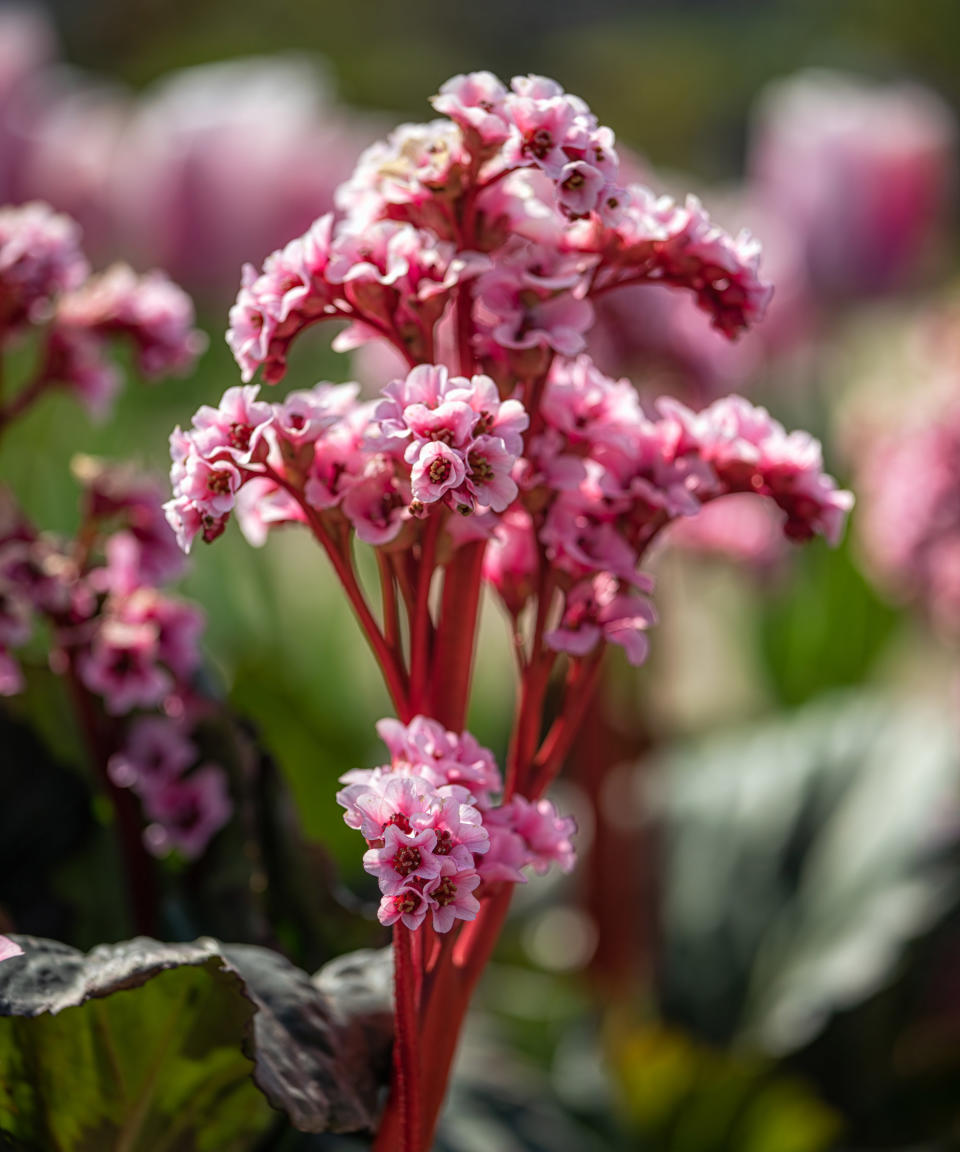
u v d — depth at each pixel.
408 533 0.60
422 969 0.62
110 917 0.76
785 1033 1.27
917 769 1.42
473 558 0.62
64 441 1.78
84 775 0.76
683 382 1.58
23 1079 0.63
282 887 0.73
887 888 1.32
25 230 0.74
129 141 2.44
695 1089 1.20
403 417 0.57
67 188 2.46
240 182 2.27
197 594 1.61
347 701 1.68
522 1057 1.35
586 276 0.62
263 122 2.27
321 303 0.60
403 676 0.62
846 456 1.94
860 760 1.47
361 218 0.61
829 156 2.47
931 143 2.49
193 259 2.31
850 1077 1.32
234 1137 0.65
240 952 0.64
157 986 0.62
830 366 2.54
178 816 0.73
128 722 0.74
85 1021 0.62
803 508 0.63
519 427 0.57
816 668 1.93
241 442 0.58
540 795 0.63
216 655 1.53
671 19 9.70
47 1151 0.64
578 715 0.63
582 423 0.62
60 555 0.74
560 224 0.61
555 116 0.58
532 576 0.65
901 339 2.73
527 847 0.60
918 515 1.56
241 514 0.64
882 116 2.50
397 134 0.62
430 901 0.55
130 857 0.74
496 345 0.61
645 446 0.62
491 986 1.52
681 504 0.61
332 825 1.36
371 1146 0.65
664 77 8.41
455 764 0.58
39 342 0.81
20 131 2.47
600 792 1.50
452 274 0.60
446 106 0.58
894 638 1.96
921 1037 1.38
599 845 1.50
